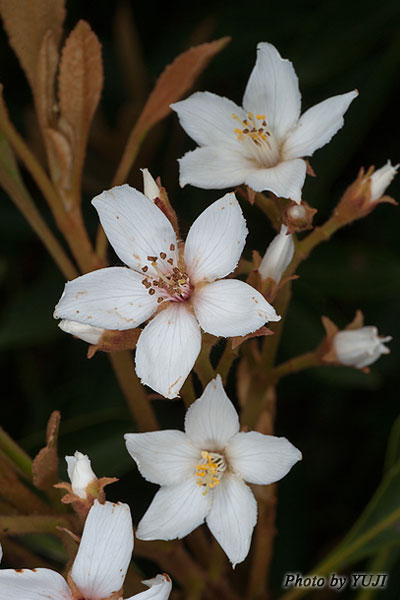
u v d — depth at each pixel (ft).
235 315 0.50
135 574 0.52
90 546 0.48
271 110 0.54
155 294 0.51
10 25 0.55
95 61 0.54
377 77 0.63
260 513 0.55
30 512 0.53
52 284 0.63
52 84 0.55
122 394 0.63
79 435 0.59
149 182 0.51
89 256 0.55
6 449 0.54
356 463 0.63
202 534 0.55
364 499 0.62
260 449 0.50
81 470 0.49
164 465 0.50
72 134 0.55
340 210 0.53
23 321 0.62
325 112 0.53
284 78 0.54
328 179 0.63
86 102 0.55
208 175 0.53
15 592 0.48
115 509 0.48
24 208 0.55
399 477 0.57
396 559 0.59
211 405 0.50
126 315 0.51
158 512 0.50
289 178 0.52
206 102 0.54
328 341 0.55
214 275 0.51
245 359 0.56
